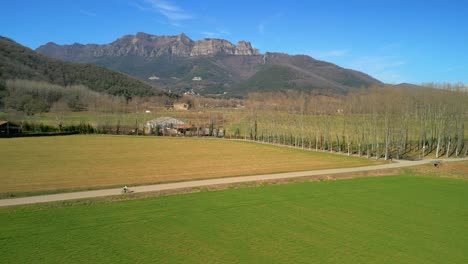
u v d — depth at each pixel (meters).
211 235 34.09
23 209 40.09
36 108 176.00
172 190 49.59
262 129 141.50
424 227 37.59
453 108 104.75
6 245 30.89
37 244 31.17
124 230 34.84
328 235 34.75
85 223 36.44
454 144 100.31
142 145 108.56
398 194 51.50
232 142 121.88
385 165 75.00
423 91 127.75
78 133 142.88
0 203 41.97
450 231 36.53
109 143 112.06
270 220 38.72
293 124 130.62
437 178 63.59
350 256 30.12
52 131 141.12
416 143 106.69
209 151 96.56
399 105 115.56
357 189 53.97
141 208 41.81
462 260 29.75
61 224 36.00
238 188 52.75
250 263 28.45
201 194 48.81
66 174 61.22
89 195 45.97
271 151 98.19
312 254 30.36
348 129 110.81
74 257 28.83
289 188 53.56
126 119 176.75
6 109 164.88
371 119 110.50
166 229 35.38
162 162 76.38
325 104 154.12
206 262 28.44
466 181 61.28
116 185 52.25
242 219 38.84
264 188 53.19
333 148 104.81
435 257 30.23
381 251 31.25
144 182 54.78
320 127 120.38
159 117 179.12
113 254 29.53
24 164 71.19
